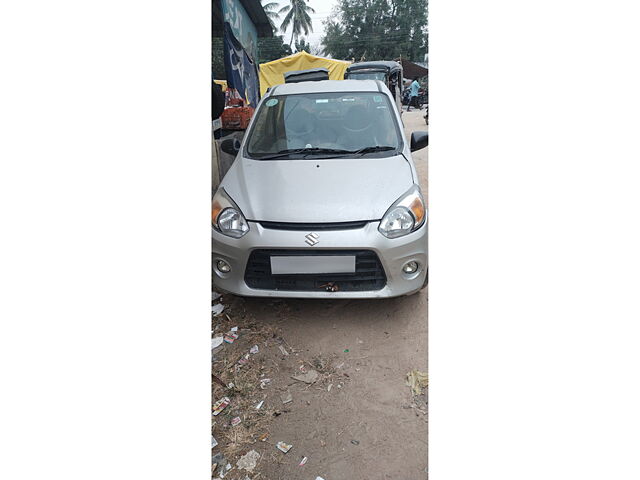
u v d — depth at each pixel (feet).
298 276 7.45
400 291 7.64
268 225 7.46
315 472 5.52
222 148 9.86
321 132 9.45
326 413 6.34
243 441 5.94
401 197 7.77
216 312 8.55
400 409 6.39
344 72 25.62
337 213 7.43
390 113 9.90
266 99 10.37
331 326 8.10
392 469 5.57
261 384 6.86
